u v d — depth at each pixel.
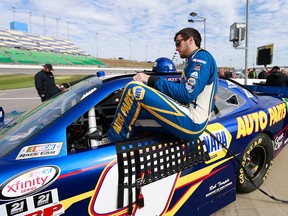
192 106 1.61
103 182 1.44
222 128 2.03
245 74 6.89
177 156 1.73
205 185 1.93
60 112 1.58
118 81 1.74
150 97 1.48
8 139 1.49
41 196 1.26
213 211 2.03
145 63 98.50
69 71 39.41
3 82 20.42
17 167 1.26
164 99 1.50
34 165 1.30
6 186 1.18
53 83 6.46
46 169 1.30
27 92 13.72
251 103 2.49
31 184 1.24
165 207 1.69
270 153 2.60
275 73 6.24
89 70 44.06
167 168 1.68
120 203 1.49
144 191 1.58
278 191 2.55
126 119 1.54
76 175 1.36
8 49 57.31
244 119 2.22
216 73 1.70
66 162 1.37
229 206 2.31
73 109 1.54
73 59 66.50
